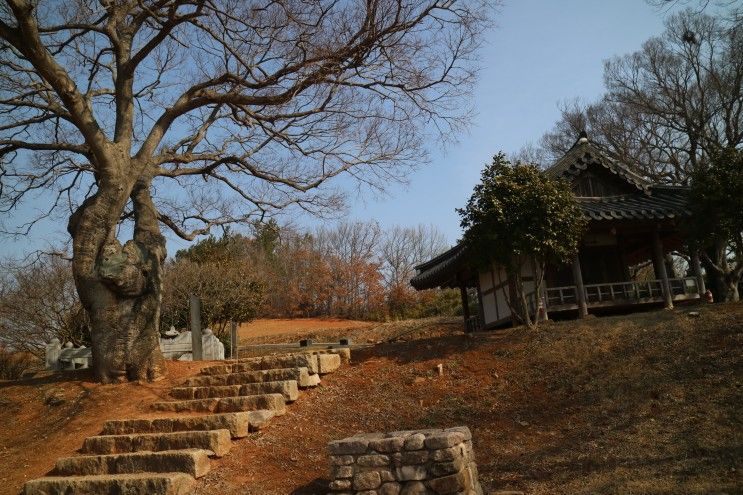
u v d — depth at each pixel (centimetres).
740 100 3167
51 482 827
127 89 1345
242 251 4191
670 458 763
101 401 1142
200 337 1656
